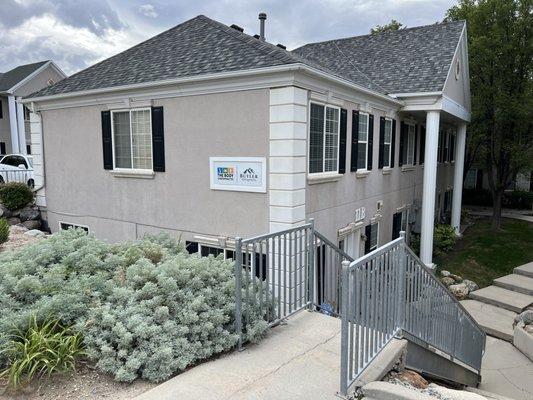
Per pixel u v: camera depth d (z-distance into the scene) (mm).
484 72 15641
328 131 8219
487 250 14227
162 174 8648
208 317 4020
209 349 3852
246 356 4012
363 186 10289
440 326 5566
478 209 23625
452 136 19812
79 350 3602
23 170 18359
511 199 24016
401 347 4152
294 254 5023
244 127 7336
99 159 9789
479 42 15312
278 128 6914
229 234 7805
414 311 4754
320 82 7422
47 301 3852
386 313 4086
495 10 15508
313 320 4992
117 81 9047
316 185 7949
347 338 3266
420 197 15406
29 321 3674
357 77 12164
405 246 4301
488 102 15750
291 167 6863
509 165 16734
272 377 3592
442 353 5867
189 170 8203
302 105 6980
